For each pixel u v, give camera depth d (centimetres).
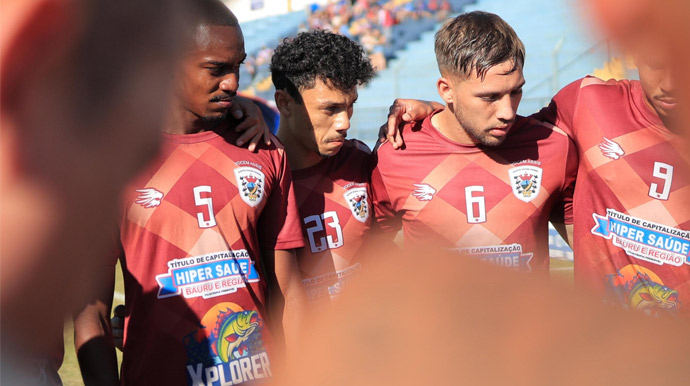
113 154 24
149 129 24
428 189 229
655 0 24
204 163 185
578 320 38
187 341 176
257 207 192
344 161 243
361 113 1290
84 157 24
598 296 42
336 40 218
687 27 24
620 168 208
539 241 230
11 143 23
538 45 1399
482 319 39
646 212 203
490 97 202
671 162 198
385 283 45
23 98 23
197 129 187
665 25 24
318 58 211
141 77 24
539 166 225
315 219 231
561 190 230
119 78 23
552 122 235
